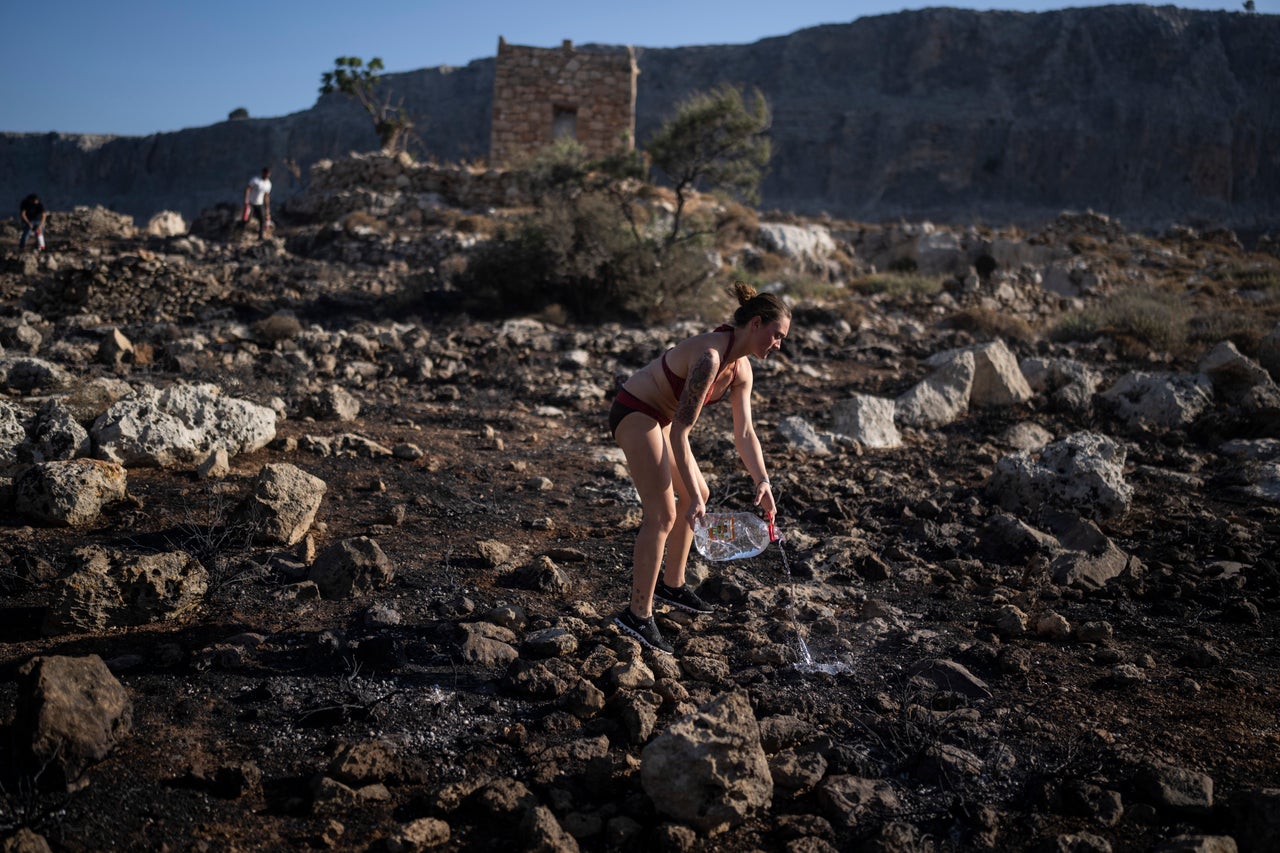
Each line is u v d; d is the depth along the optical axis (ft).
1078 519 18.07
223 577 13.43
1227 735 10.67
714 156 59.77
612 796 9.19
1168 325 45.21
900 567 16.42
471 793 9.01
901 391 33.58
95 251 68.49
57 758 8.61
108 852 7.87
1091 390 31.09
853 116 464.24
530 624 12.92
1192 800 9.14
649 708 10.34
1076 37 466.70
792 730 10.22
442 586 14.07
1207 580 16.07
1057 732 10.65
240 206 94.94
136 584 12.20
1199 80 440.45
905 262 98.37
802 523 18.92
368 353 35.76
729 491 20.79
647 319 51.42
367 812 8.70
